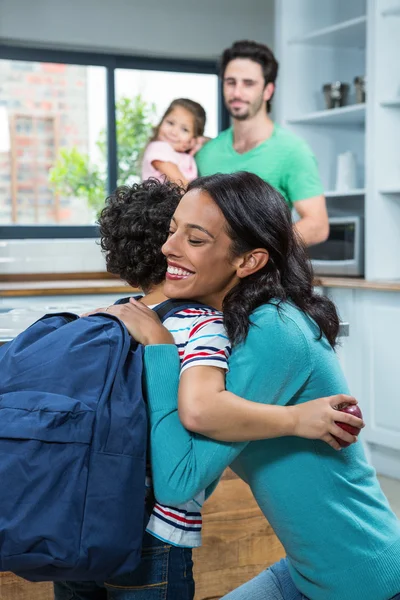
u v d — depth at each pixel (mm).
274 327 1057
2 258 4480
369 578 1105
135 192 1260
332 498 1109
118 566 997
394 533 1142
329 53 4625
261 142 3646
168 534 1092
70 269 4613
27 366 1045
